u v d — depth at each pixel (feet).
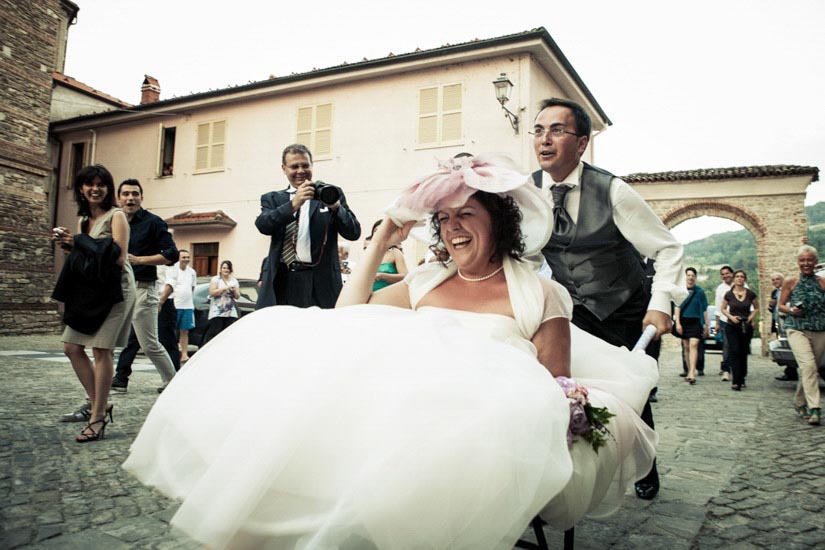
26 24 52.31
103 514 8.20
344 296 6.69
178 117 60.18
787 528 8.53
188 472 4.53
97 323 12.46
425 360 4.36
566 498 4.74
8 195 50.29
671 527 8.47
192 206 58.54
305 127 53.47
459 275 6.51
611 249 9.09
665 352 64.13
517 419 4.01
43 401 16.98
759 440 15.14
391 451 3.77
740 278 27.94
